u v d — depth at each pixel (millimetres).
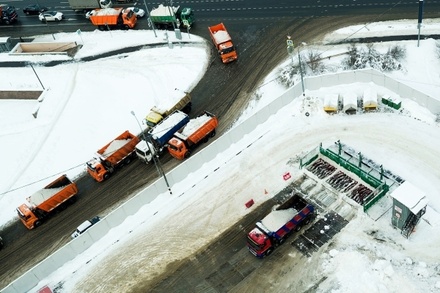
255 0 89750
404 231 50344
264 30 82188
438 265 47719
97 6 95000
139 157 64812
